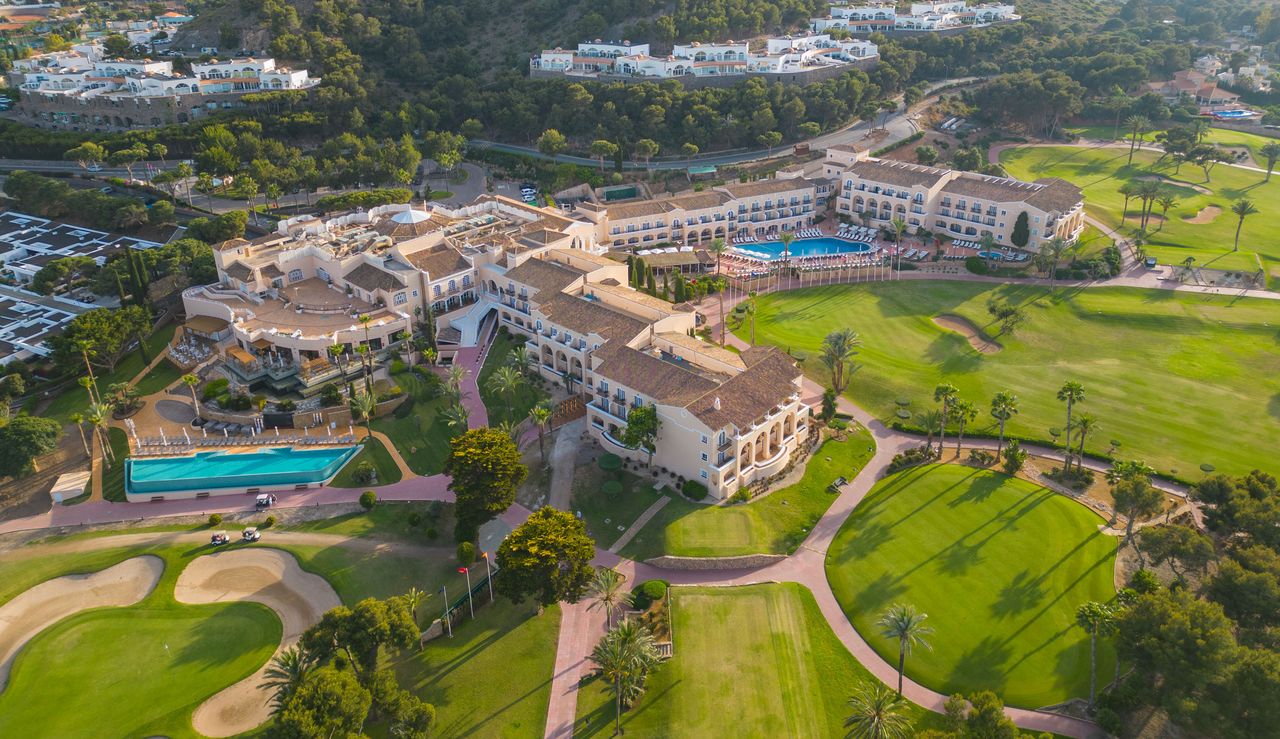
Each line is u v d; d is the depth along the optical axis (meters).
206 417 171.50
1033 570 130.00
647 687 112.19
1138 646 104.44
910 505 145.25
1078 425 153.38
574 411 170.75
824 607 124.94
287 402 171.75
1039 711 108.00
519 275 195.38
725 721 107.38
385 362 185.12
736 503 144.12
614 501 145.50
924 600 125.12
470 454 135.62
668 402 145.25
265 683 113.25
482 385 180.62
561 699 111.38
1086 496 147.25
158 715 109.12
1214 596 115.19
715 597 126.44
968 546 135.25
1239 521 127.88
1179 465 155.12
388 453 161.12
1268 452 158.50
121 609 126.00
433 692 112.50
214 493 151.50
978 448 162.00
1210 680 98.31
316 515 145.88
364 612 109.31
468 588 128.00
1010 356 196.25
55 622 124.12
